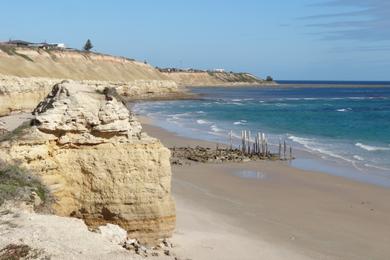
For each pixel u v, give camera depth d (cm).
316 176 3803
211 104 11725
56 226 1656
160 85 14612
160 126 6925
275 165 4259
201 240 2144
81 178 1962
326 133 6312
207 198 3042
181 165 4184
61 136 1948
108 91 2019
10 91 5975
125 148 1970
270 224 2541
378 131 6462
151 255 1809
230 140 5281
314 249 2181
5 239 1461
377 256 2127
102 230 1812
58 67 11919
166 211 2017
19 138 1894
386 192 3300
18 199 1739
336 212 2820
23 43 13775
